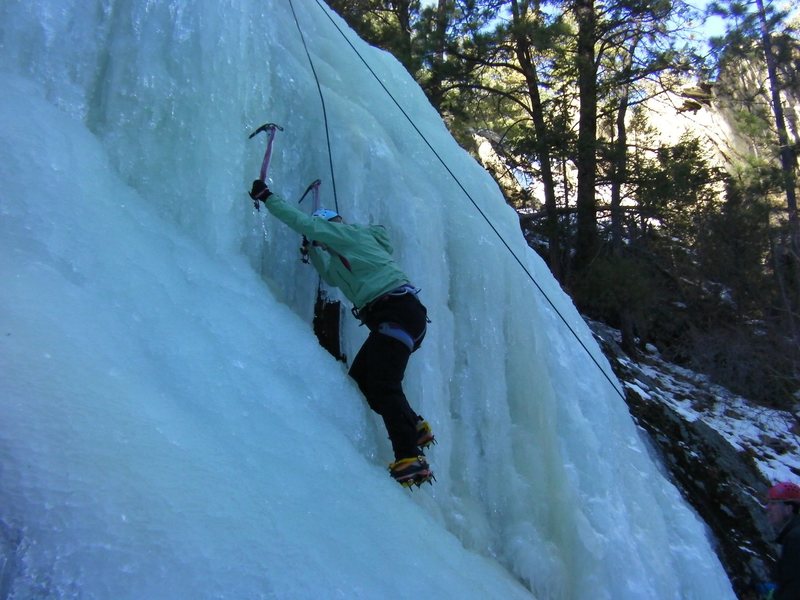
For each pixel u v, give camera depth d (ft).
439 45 49.90
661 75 56.13
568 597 13.25
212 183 12.25
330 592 6.77
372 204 13.93
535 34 48.16
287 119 13.99
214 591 5.95
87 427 6.49
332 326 13.15
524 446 14.35
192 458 7.15
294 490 8.18
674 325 52.19
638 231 53.62
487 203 16.96
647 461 18.03
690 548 16.69
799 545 12.61
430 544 9.87
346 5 49.83
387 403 11.12
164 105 12.24
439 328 13.83
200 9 13.03
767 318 50.01
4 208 8.86
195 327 9.89
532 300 15.98
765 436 37.47
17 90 10.95
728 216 52.75
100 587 5.50
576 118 58.90
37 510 5.66
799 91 60.95
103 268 9.27
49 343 7.16
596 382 17.39
